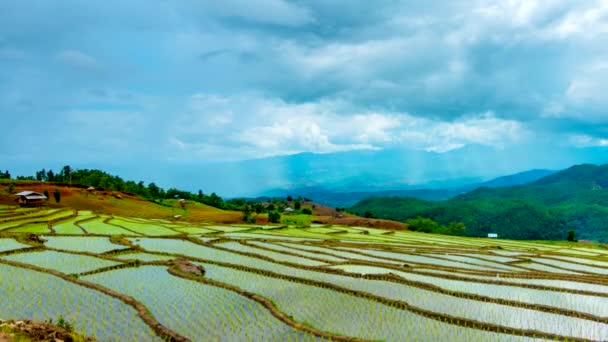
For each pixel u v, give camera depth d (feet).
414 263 151.12
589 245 289.12
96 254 129.29
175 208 465.88
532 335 71.26
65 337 55.52
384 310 81.56
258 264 130.11
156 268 111.96
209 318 71.72
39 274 97.71
